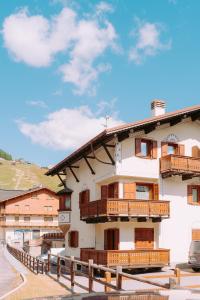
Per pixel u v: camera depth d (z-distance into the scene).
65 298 2.88
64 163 28.91
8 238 58.31
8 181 143.25
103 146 22.95
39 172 165.75
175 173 23.73
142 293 2.92
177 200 24.67
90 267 14.26
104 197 24.38
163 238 23.84
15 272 23.64
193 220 25.08
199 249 22.30
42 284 17.28
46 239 46.75
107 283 12.66
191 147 26.03
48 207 67.50
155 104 27.11
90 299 2.74
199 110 25.12
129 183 23.41
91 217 23.58
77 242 28.62
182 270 23.12
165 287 8.86
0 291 16.02
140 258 21.89
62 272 23.22
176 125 25.64
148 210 22.48
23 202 66.00
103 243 24.94
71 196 30.69
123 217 22.33
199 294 2.84
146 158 23.89
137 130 23.55
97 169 26.00
